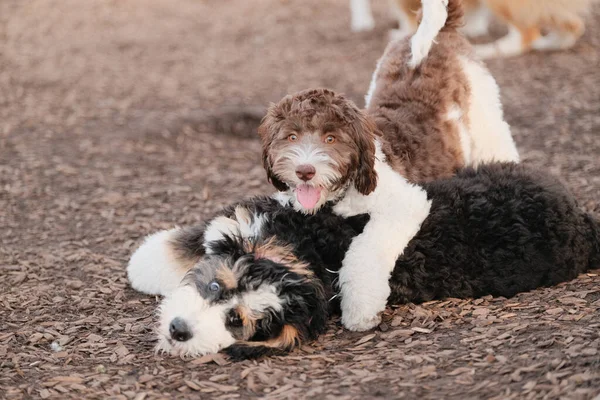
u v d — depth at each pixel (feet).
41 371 19.10
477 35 53.47
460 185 22.98
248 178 34.50
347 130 20.61
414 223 21.40
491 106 27.07
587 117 38.96
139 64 53.57
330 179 20.42
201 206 31.35
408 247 21.33
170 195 32.76
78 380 18.45
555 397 15.76
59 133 40.96
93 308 22.94
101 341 20.72
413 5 47.29
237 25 62.08
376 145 22.47
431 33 25.84
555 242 22.27
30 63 53.88
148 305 22.97
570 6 47.44
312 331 19.58
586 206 28.07
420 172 24.14
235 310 19.03
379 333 20.48
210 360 18.99
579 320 19.67
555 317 20.07
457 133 25.63
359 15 57.77
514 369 17.33
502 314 20.71
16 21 64.69
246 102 44.93
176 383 18.13
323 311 19.80
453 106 25.64
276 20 62.59
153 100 46.32
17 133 40.88
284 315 19.10
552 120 39.04
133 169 36.04
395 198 21.76
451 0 26.86
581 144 35.65
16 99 46.50
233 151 38.52
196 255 22.62
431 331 20.29
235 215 22.12
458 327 20.38
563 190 23.50
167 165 36.58
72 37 60.34
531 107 41.04
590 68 45.80
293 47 55.26
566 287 22.16
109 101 46.24
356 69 49.01
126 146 38.88
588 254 23.25
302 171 20.08
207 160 37.22
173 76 50.83
